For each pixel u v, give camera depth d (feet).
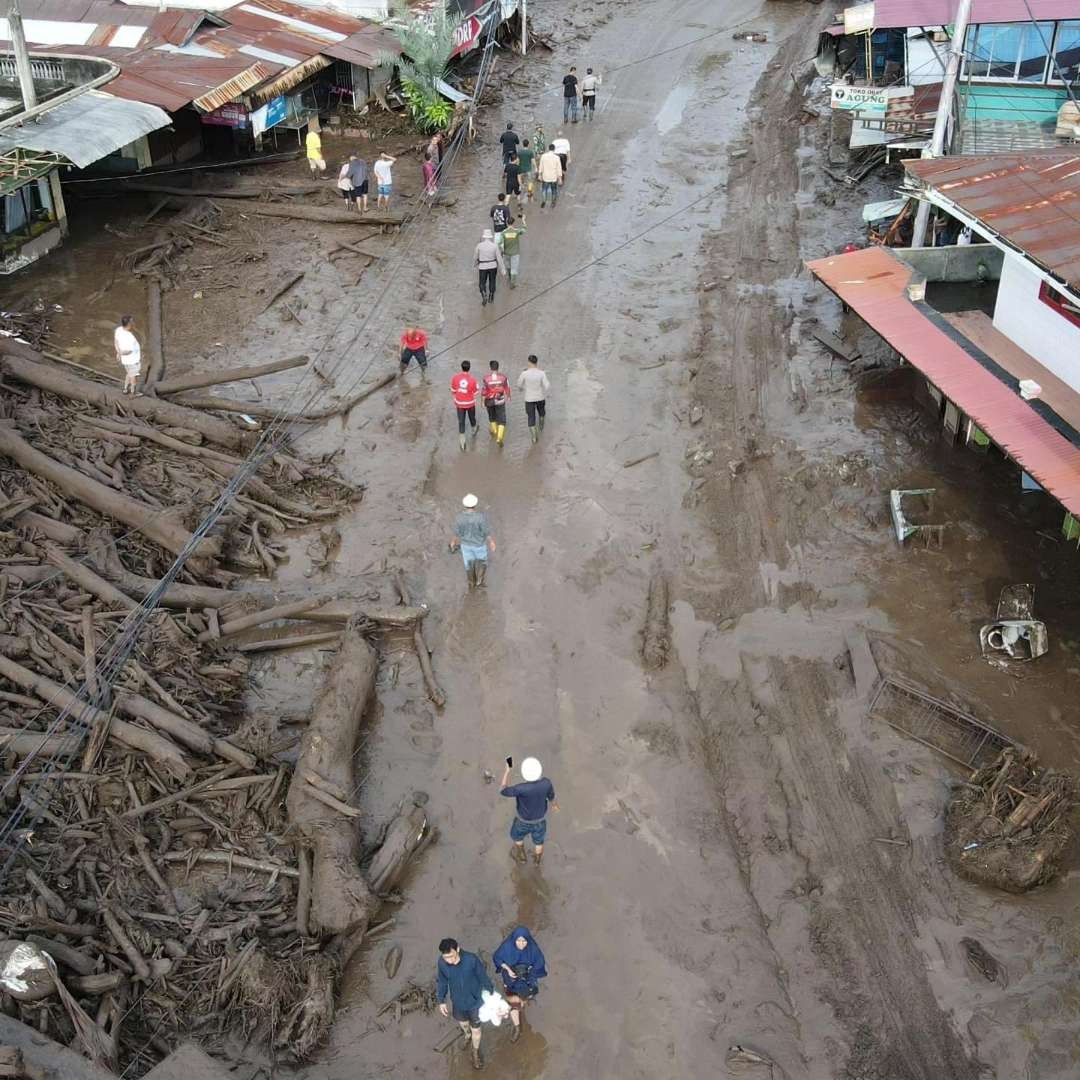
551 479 63.52
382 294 81.05
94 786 43.62
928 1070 36.19
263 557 56.85
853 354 73.00
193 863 41.93
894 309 62.39
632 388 71.56
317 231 88.17
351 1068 36.09
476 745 47.80
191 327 75.87
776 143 104.78
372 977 38.88
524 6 123.65
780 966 39.47
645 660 51.98
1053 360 56.90
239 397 68.85
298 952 38.50
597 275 84.38
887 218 81.76
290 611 53.11
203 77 89.66
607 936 40.22
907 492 58.95
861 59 98.63
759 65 123.34
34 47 94.84
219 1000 37.19
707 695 50.34
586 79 109.60
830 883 42.11
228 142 101.19
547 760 47.06
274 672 51.49
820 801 45.24
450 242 88.43
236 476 61.11
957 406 54.08
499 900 41.50
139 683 47.39
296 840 42.50
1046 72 81.61
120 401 64.85
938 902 41.34
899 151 94.79
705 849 43.55
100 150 77.51
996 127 78.43
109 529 56.39
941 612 53.88
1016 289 58.90
